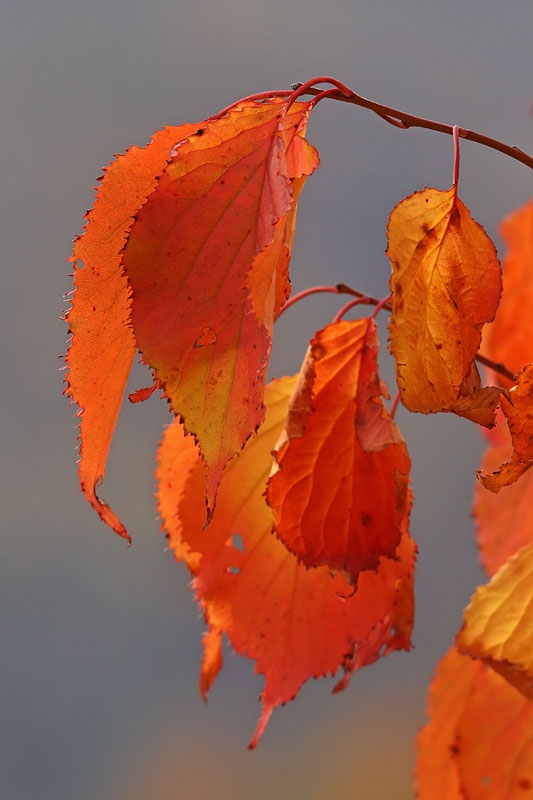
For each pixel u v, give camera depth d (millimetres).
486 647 994
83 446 957
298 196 947
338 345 965
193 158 937
